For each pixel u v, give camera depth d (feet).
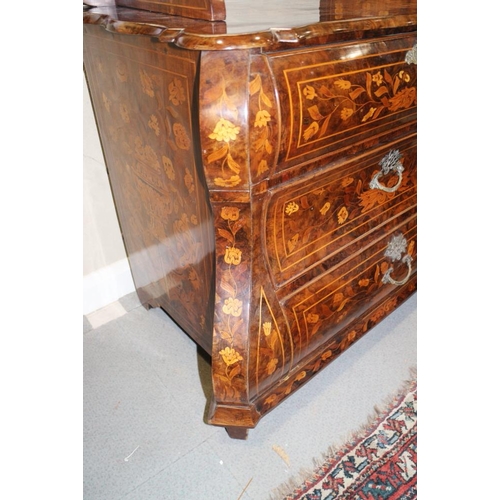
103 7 2.71
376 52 2.13
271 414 3.11
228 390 2.50
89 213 3.76
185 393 3.31
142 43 2.17
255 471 2.77
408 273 3.36
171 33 1.85
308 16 2.32
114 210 3.89
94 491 2.68
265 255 2.30
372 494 2.63
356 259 2.86
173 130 2.23
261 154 1.89
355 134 2.26
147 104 2.38
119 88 2.61
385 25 2.10
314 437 2.96
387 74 2.22
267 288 2.38
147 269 3.59
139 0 2.61
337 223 2.63
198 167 2.18
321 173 2.25
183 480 2.73
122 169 3.15
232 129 1.80
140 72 2.30
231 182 1.95
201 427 3.06
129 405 3.22
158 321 3.99
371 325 3.37
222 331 2.35
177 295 3.24
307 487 2.67
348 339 3.19
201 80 1.78
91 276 4.02
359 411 3.12
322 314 2.75
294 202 2.27
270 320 2.43
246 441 2.95
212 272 2.57
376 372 3.41
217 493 2.66
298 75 1.86
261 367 2.48
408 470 2.74
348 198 2.60
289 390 2.87
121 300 4.22
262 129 1.83
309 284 2.62
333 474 2.73
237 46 1.69
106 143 3.22
